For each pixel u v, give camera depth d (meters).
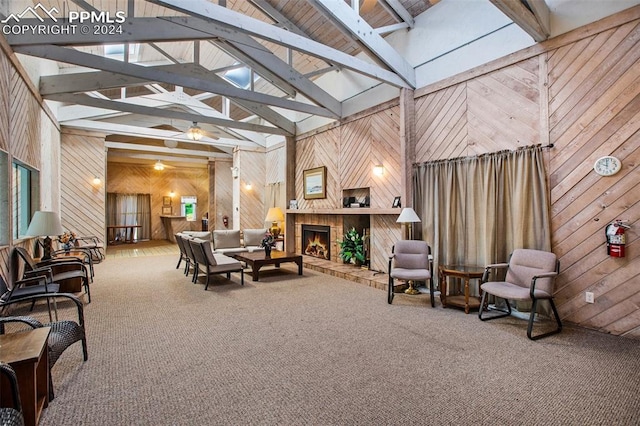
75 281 4.32
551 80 3.50
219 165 11.08
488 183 3.98
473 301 4.01
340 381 2.28
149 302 4.16
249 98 5.41
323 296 4.47
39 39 3.59
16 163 4.26
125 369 2.43
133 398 2.06
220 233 7.08
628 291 3.03
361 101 5.97
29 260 3.87
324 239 7.00
